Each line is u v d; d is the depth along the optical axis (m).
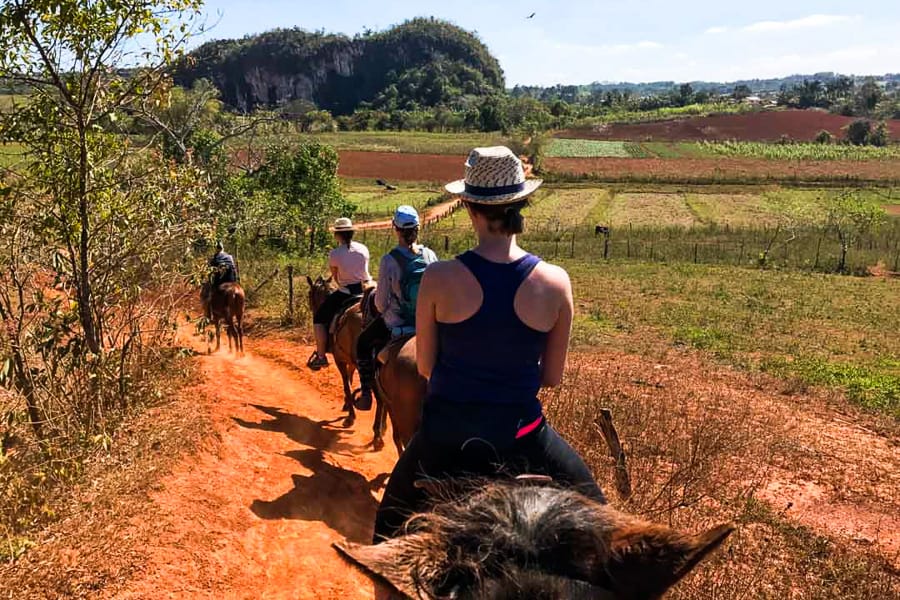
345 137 136.12
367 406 7.03
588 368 12.41
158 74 7.67
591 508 1.96
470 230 49.12
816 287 29.05
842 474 8.32
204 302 12.80
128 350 8.81
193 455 7.06
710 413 9.75
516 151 118.06
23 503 5.70
